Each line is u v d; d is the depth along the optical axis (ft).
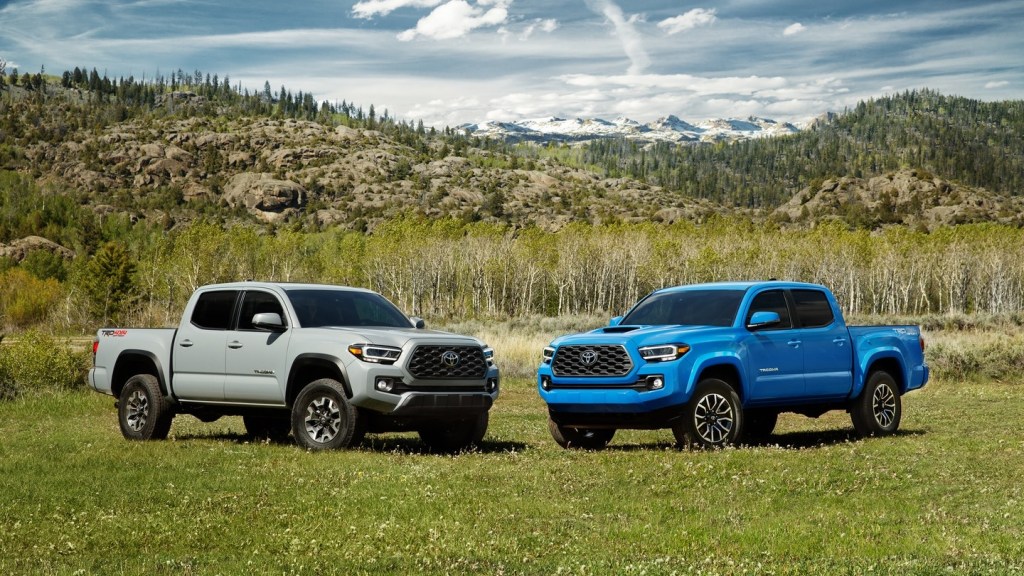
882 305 440.04
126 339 43.93
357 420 36.78
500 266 397.39
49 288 336.08
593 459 34.99
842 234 467.93
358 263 408.26
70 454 37.06
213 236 364.17
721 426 37.86
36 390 68.33
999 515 24.62
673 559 19.93
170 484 29.32
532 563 19.71
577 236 442.50
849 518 24.35
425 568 19.33
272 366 38.83
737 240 478.59
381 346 36.70
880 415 43.62
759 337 39.45
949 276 443.32
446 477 30.66
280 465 33.14
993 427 46.34
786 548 21.02
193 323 41.96
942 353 85.46
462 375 38.06
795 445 40.75
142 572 18.93
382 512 25.08
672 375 36.65
